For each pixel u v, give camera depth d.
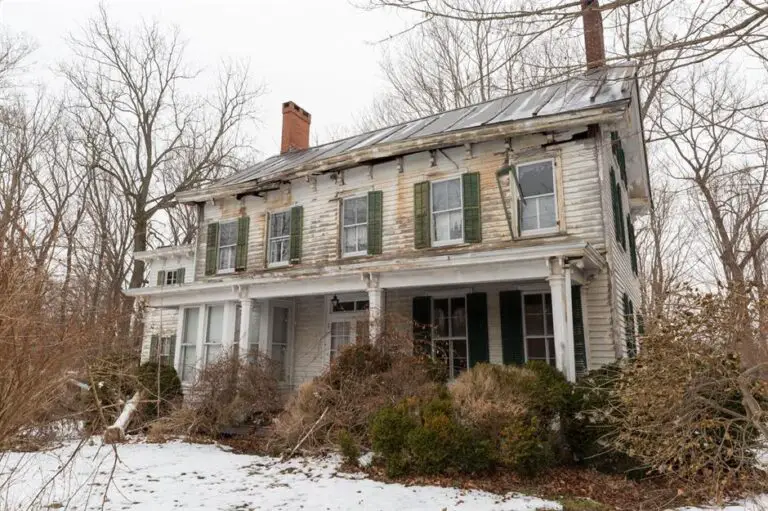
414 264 9.55
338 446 8.17
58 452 8.10
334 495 6.16
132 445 9.40
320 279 11.01
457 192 11.64
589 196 9.97
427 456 6.78
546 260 8.32
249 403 10.53
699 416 5.71
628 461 6.86
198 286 12.98
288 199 14.52
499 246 10.70
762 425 5.26
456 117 14.05
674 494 6.08
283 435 8.62
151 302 14.49
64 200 21.16
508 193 10.81
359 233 12.98
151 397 10.93
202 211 16.38
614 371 7.53
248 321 12.15
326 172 13.63
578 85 12.53
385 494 6.16
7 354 3.75
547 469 7.04
